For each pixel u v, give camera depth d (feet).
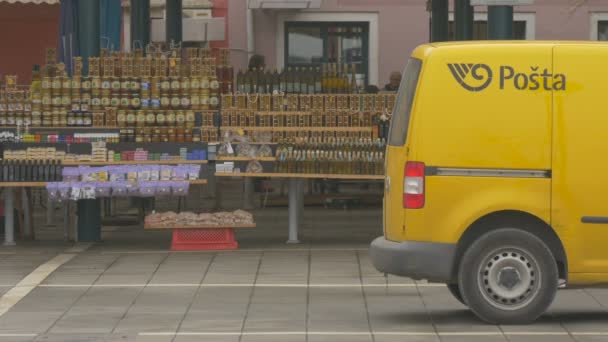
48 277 58.75
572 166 46.55
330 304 51.55
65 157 69.46
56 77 70.18
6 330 46.62
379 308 50.65
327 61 128.88
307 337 44.91
